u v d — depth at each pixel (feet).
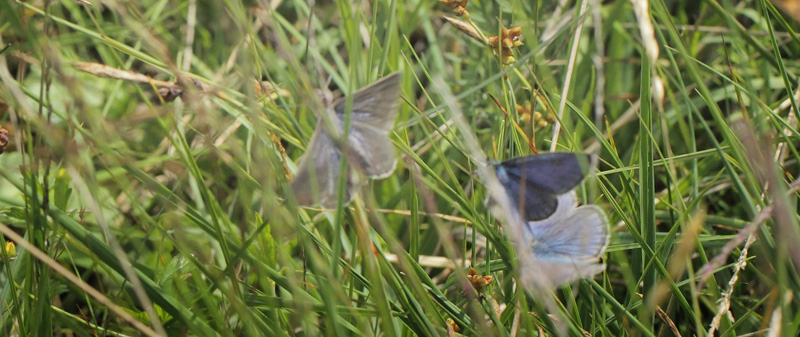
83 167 4.34
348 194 4.32
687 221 4.44
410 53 5.09
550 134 4.63
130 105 4.71
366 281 4.42
